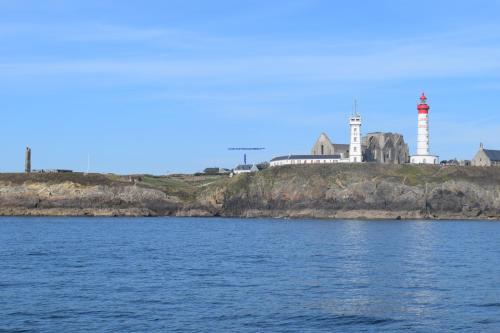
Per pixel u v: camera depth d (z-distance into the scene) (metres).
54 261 90.31
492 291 63.78
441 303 57.50
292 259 93.62
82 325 48.94
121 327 48.34
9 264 86.19
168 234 152.75
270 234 150.50
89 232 158.62
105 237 141.50
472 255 99.88
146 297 60.09
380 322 50.22
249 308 55.12
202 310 54.28
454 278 72.94
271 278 72.88
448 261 90.81
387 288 65.62
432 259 93.56
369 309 54.88
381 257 96.31
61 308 54.91
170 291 63.53
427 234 148.25
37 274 75.81
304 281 70.50
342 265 85.56
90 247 114.81
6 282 69.12
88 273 76.94
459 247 114.62
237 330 47.56
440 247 114.44
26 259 92.94
